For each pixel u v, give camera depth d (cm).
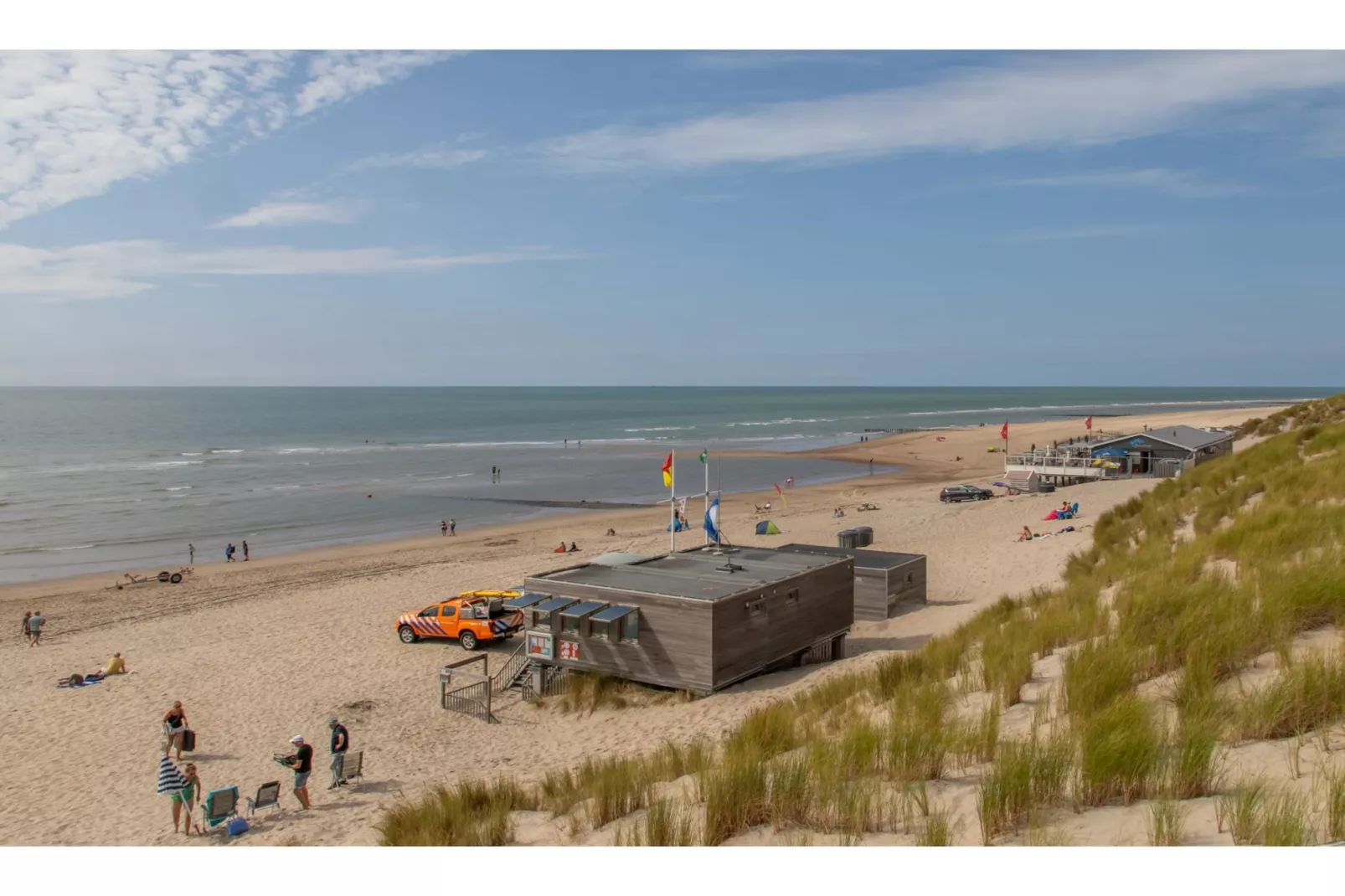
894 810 760
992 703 992
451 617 2617
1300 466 2336
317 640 2748
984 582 2881
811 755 898
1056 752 727
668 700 1859
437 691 2180
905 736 882
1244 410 16338
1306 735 715
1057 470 5806
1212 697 795
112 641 2845
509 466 9300
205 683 2339
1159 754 715
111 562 4603
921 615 2522
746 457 10000
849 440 12269
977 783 793
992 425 15550
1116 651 995
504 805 1056
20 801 1617
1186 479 3278
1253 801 597
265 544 5088
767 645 1984
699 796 919
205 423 17588
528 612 2081
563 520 5850
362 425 17125
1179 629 998
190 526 5719
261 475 8600
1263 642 941
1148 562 1762
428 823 1017
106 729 2012
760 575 2095
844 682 1485
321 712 2062
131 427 16225
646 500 6788
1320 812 589
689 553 2436
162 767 1459
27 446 11875
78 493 7250
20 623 3181
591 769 1217
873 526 4475
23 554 4838
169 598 3566
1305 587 1001
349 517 6088
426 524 5753
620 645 1950
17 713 2141
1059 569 2711
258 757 1800
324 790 1591
